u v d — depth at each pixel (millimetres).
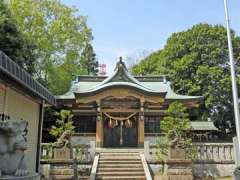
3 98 9859
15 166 7254
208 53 39125
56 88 33750
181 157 20406
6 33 21656
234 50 39562
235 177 9734
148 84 33656
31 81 10398
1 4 23078
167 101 29266
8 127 7129
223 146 21859
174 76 39094
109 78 29109
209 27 40531
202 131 32469
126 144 29422
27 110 12281
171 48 41250
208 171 21203
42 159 20547
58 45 33250
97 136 27656
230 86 37219
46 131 28719
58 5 34156
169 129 21594
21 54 22531
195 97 29469
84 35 35469
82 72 38375
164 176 20328
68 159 20609
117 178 19156
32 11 32156
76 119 29453
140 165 20906
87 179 20109
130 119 29594
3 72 8188
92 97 27734
